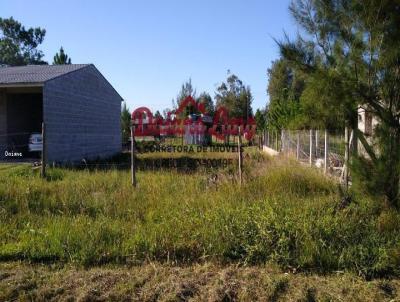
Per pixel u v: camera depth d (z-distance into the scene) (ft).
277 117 92.99
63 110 63.87
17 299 14.05
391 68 19.13
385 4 18.65
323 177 29.73
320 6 20.25
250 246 17.17
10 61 185.68
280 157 43.42
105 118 84.07
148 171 41.45
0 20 184.65
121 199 25.43
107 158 78.38
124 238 18.90
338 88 19.30
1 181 32.53
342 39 19.86
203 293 14.11
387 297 13.78
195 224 19.49
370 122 21.02
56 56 135.03
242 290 14.20
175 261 17.01
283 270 16.06
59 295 14.19
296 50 20.65
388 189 19.21
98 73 79.66
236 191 26.37
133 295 14.16
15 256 17.63
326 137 33.68
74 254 17.29
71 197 25.80
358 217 19.60
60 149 62.64
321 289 14.23
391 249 16.48
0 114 68.54
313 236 17.67
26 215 22.81
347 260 16.16
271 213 19.74
